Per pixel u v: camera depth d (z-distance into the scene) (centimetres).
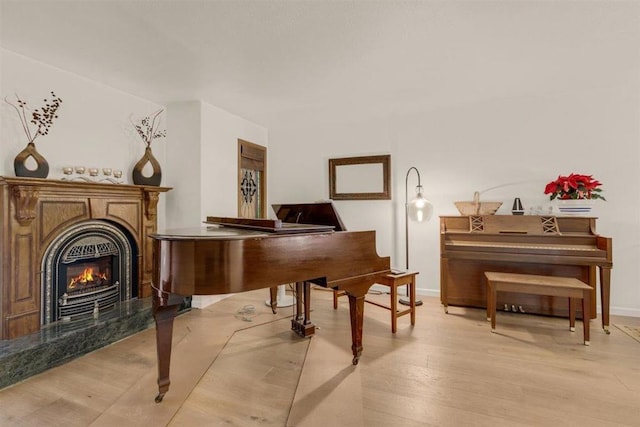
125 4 181
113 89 311
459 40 224
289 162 466
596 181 306
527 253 294
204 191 354
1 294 222
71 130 276
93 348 248
